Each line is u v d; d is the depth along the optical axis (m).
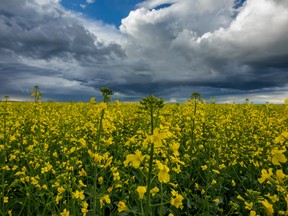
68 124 8.88
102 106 4.17
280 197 4.58
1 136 6.46
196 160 7.06
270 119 9.95
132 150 7.36
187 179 6.22
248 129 10.95
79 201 4.36
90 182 6.18
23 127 10.76
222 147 7.98
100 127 4.21
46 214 4.82
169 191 5.71
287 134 2.88
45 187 4.66
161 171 2.83
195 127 8.70
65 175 4.66
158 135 2.89
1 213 4.69
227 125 10.34
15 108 15.84
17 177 6.11
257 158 7.36
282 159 2.89
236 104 17.34
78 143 7.70
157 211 5.00
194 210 5.44
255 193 4.27
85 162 6.90
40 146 6.30
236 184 6.55
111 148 7.93
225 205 5.97
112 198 5.54
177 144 3.31
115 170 4.91
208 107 15.70
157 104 3.17
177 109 12.09
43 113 12.91
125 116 11.64
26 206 5.33
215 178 6.16
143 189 2.98
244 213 5.33
